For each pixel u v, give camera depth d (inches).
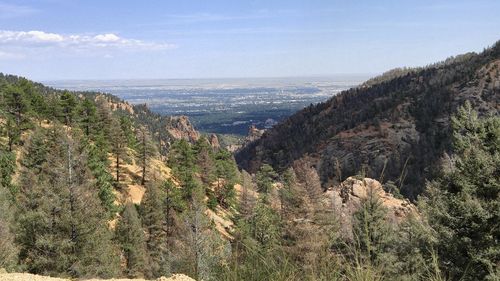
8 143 2273.6
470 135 625.3
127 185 2500.0
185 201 2233.0
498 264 483.2
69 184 980.6
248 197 1400.1
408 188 2628.0
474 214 514.6
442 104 4972.9
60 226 939.3
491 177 567.2
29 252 924.0
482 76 5147.6
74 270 907.4
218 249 161.2
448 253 520.7
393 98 5959.6
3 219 1016.9
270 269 132.6
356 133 5344.5
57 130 1866.4
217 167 3093.0
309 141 6043.3
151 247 1667.1
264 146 6879.9
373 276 112.4
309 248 125.5
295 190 905.5
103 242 1018.1
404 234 623.2
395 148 4653.1
